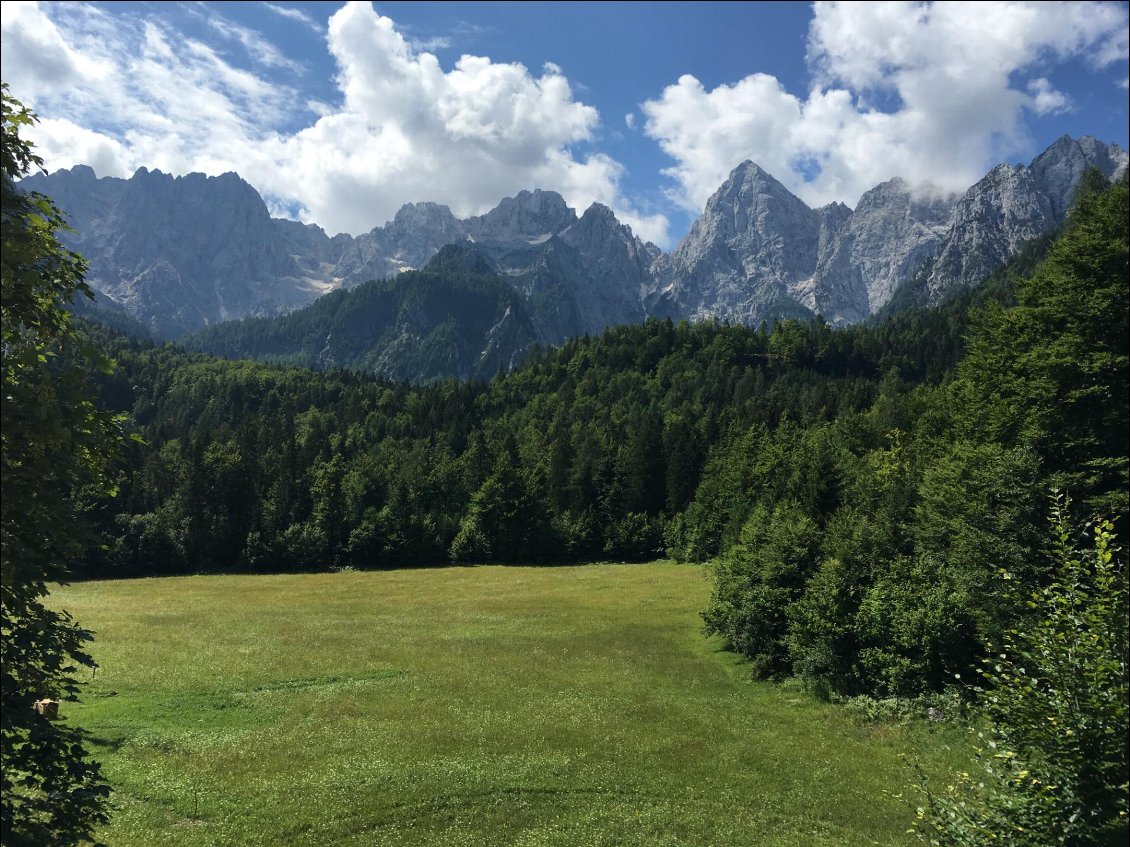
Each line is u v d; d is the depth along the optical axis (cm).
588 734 2730
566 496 11888
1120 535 2870
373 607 6144
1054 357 3353
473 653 4225
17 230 819
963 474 3528
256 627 5078
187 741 2527
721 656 4166
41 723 867
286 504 10706
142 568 9400
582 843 1844
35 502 806
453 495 12038
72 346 898
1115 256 3278
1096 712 880
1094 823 852
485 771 2300
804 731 2845
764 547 4266
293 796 2059
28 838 831
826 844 1855
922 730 2736
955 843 995
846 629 3300
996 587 2808
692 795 2169
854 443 9462
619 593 6675
